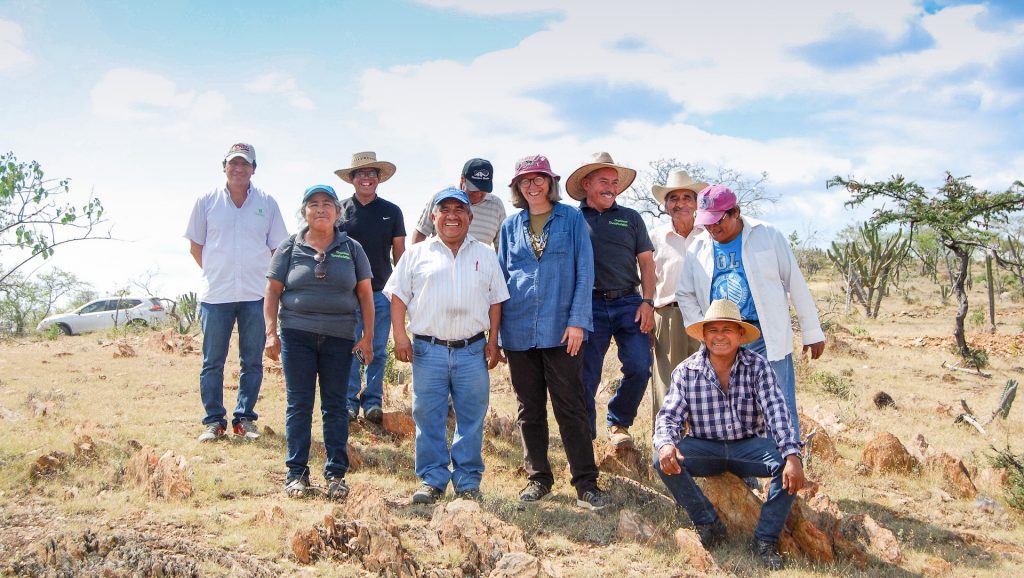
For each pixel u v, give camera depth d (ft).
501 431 22.24
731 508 14.69
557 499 16.39
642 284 18.65
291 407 15.53
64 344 42.78
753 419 14.23
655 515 15.61
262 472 16.66
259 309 19.93
